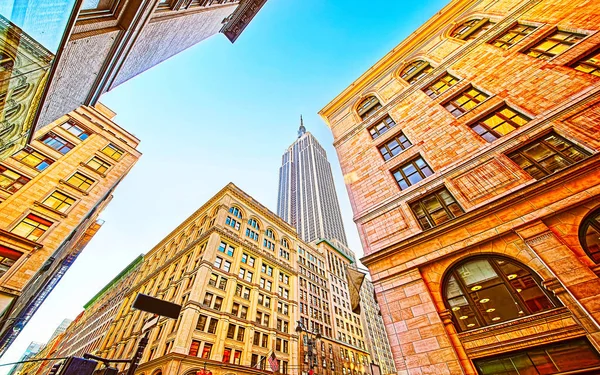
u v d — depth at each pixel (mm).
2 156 7820
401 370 7660
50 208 22156
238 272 38688
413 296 8625
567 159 8141
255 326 34875
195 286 32250
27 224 20500
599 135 7793
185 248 42750
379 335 77750
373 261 10445
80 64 8859
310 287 52625
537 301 6754
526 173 8664
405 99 16109
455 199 9875
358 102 20562
